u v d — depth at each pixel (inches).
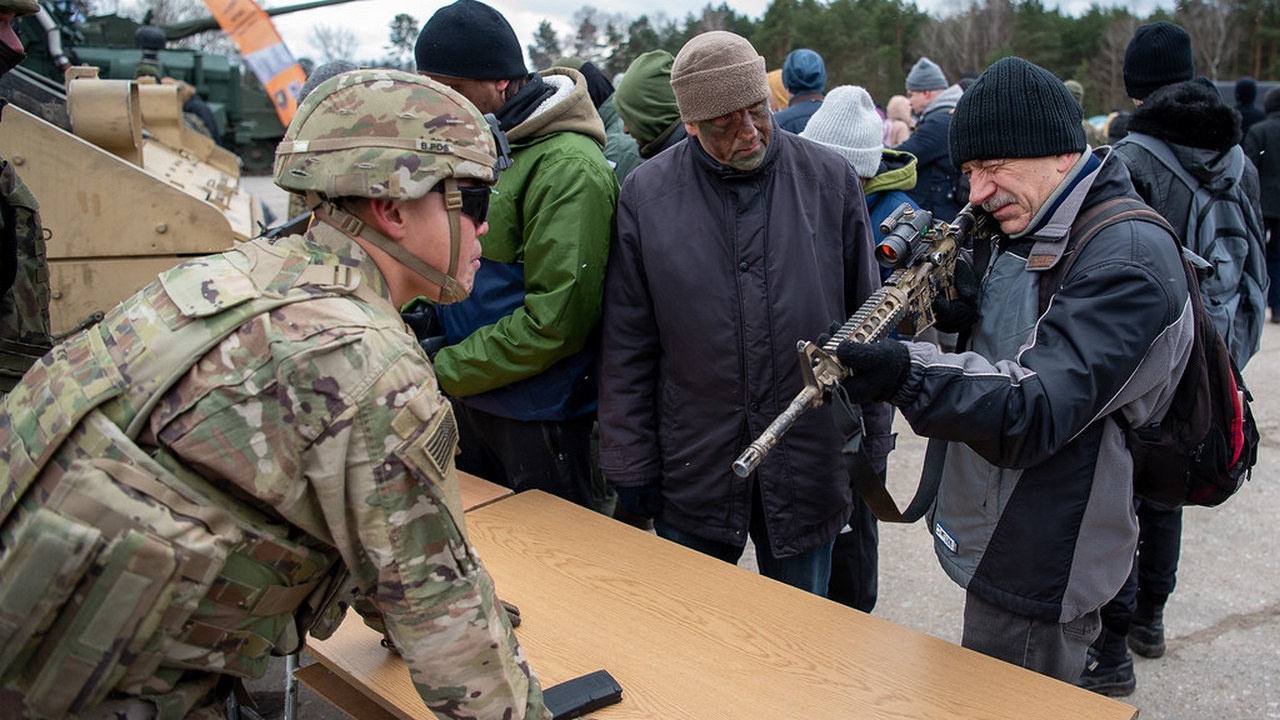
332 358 50.9
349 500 51.3
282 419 50.4
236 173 230.8
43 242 96.7
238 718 94.0
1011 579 77.1
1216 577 156.1
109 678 50.0
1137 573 132.9
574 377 112.3
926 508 82.2
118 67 481.7
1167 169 122.6
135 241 133.8
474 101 106.0
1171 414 77.0
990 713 67.4
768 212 97.6
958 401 69.2
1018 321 77.2
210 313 51.5
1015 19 1350.9
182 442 49.9
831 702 69.4
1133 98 141.4
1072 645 78.8
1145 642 133.8
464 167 57.1
